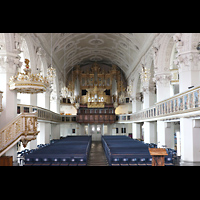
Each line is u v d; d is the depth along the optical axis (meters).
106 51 27.23
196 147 11.08
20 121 9.96
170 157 10.55
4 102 10.51
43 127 19.75
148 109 18.78
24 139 9.91
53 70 12.95
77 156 10.43
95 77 32.44
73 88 31.55
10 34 10.54
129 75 28.91
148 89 19.98
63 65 27.03
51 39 18.23
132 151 11.12
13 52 10.84
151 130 19.61
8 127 9.75
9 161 9.38
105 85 32.34
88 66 33.69
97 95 30.44
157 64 15.62
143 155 10.42
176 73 17.69
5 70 10.63
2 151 9.50
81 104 30.75
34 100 15.41
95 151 18.28
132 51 23.16
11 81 10.09
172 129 15.09
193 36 11.06
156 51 15.63
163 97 15.51
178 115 11.72
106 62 32.50
